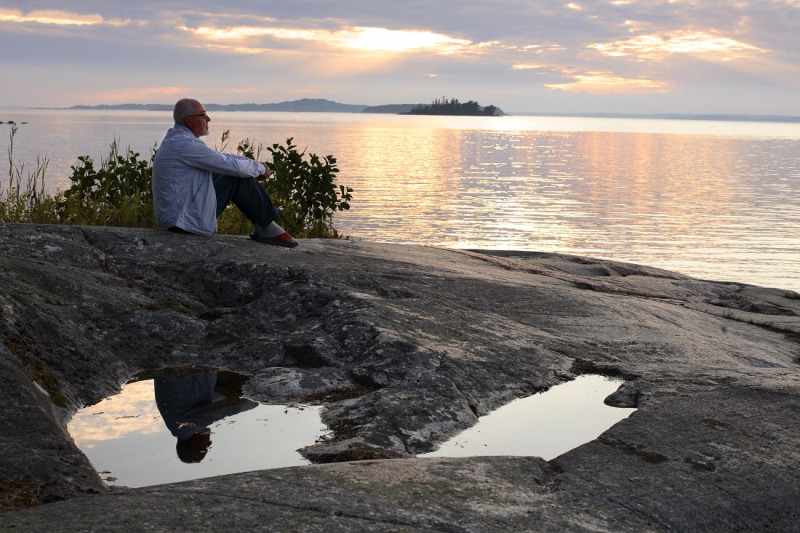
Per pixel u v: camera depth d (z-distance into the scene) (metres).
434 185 122.06
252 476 2.46
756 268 49.25
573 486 2.69
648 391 4.05
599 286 7.85
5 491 2.44
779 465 2.97
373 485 2.46
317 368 4.28
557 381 4.39
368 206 85.06
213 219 6.56
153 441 3.28
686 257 53.56
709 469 2.91
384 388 3.93
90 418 3.55
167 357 4.46
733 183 141.75
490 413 3.83
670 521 2.48
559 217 79.75
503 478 2.68
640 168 187.75
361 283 5.78
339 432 3.41
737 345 5.88
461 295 5.94
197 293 5.63
